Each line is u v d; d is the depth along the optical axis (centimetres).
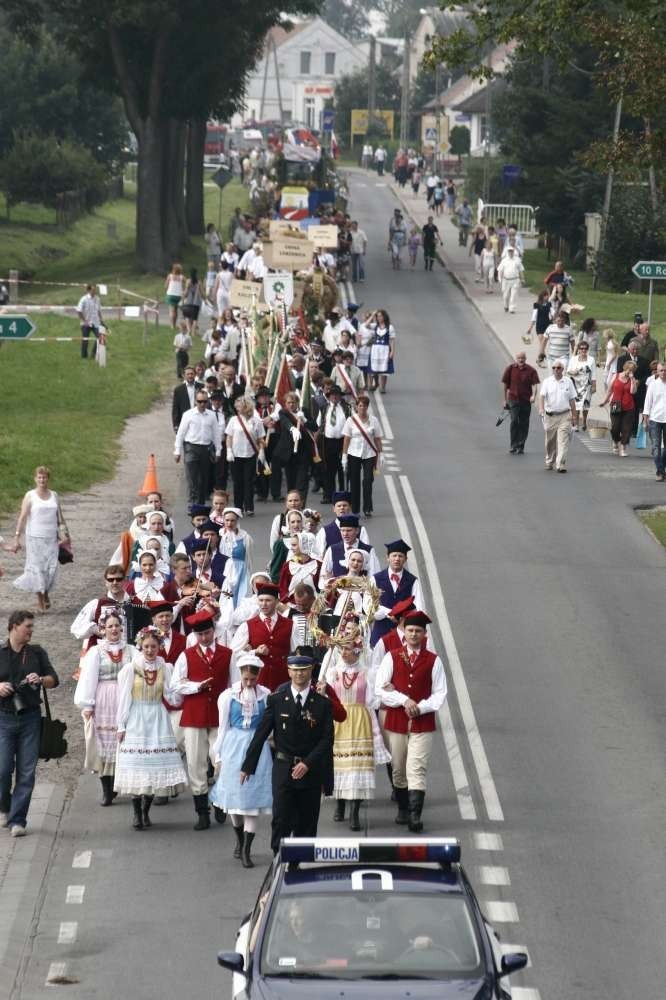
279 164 16538
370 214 17900
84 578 4759
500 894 2597
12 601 4506
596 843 2839
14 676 2888
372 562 3669
